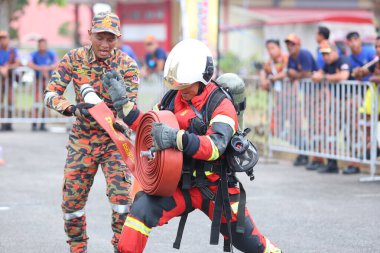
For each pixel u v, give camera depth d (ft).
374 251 29.73
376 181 46.93
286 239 31.55
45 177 47.29
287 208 38.01
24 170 50.03
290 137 54.70
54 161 54.29
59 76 24.54
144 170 21.02
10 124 75.41
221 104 20.44
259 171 51.21
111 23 23.81
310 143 52.21
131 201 24.38
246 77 60.34
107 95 24.52
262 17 186.29
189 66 20.25
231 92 21.59
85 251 25.46
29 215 35.99
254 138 59.00
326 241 31.30
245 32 178.70
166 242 30.94
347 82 48.73
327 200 40.40
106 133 24.36
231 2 199.00
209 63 20.51
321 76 50.67
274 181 46.78
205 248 29.94
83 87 23.63
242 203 20.84
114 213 24.48
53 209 37.47
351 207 38.50
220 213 20.47
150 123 20.72
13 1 114.21
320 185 45.32
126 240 20.38
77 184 24.56
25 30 222.89
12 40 173.17
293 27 149.59
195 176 20.56
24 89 75.51
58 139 68.18
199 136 19.75
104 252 29.27
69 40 224.94
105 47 23.90
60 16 226.79
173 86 20.47
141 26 209.46
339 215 36.47
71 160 24.52
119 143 22.65
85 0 167.02
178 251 29.48
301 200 40.29
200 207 21.06
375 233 32.81
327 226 34.06
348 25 130.52
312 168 51.88
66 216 24.91
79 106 23.17
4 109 73.97
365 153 47.80
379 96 46.75
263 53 172.86
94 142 24.36
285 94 55.11
